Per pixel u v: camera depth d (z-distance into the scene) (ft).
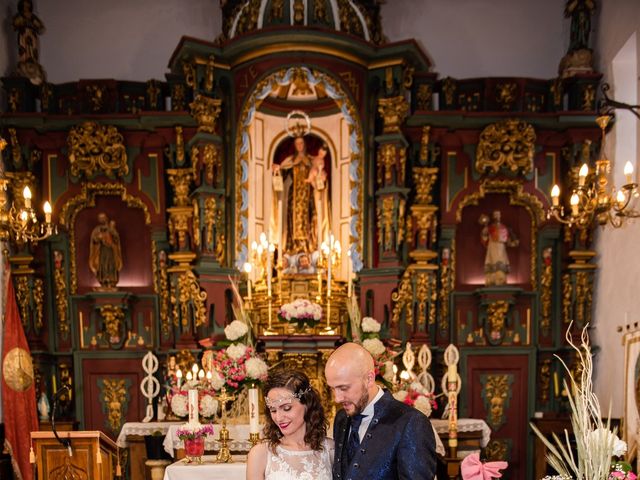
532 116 24.82
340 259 26.71
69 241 25.27
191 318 24.21
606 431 9.20
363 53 24.49
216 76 24.53
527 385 25.21
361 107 25.04
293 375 10.14
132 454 22.95
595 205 18.85
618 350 22.67
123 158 24.81
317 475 9.72
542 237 25.48
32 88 25.27
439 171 25.79
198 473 14.98
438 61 27.50
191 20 27.27
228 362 16.14
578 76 24.66
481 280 26.09
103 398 25.08
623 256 22.50
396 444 8.66
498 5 27.50
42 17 26.84
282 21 23.91
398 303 24.44
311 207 26.89
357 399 8.97
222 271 24.20
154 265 25.38
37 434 15.26
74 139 24.44
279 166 27.14
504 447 25.07
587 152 24.59
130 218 25.91
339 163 27.27
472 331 25.66
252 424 15.51
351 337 21.27
